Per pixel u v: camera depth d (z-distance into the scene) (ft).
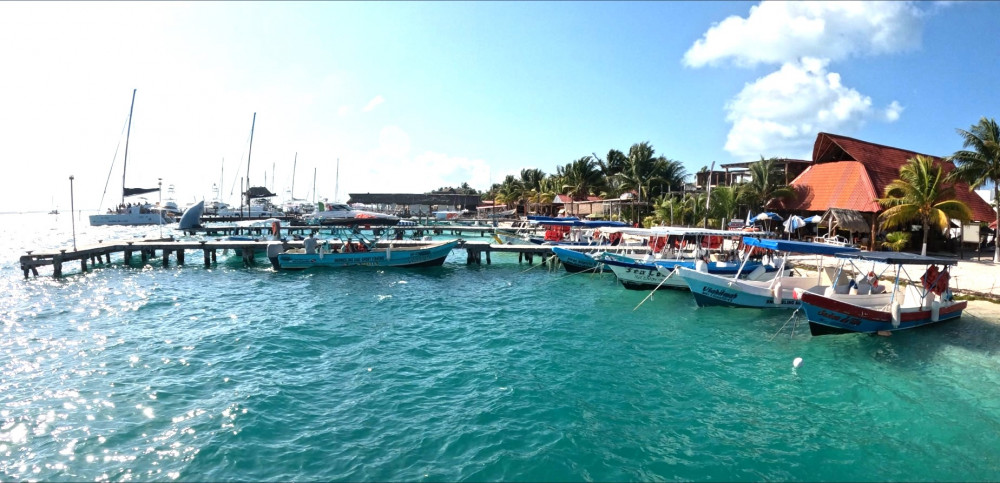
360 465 27.17
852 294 56.44
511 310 65.21
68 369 41.11
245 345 47.85
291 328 54.08
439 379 39.73
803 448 29.71
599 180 228.22
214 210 255.09
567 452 28.81
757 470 27.40
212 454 27.94
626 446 29.71
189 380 38.73
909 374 41.06
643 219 157.38
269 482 25.58
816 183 121.60
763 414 34.14
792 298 61.41
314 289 78.69
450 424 31.96
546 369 42.34
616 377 40.63
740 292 62.08
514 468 27.14
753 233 79.20
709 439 30.68
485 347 48.52
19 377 39.29
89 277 91.15
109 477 25.98
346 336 51.60
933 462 28.25
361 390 37.27
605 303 69.72
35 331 52.90
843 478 26.73
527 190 287.28
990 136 87.45
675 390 38.06
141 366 41.91
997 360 44.09
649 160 193.06
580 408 34.60
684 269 63.16
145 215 239.71
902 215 92.48
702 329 55.47
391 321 58.34
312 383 38.52
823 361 44.34
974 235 117.91
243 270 99.45
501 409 34.14
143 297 71.97
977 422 32.86
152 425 31.30
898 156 125.80
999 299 59.72
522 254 120.88
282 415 32.83
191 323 56.39
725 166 140.67
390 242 115.65
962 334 51.24
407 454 28.35
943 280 53.83
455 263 112.88
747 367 43.09
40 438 29.76
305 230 186.70
